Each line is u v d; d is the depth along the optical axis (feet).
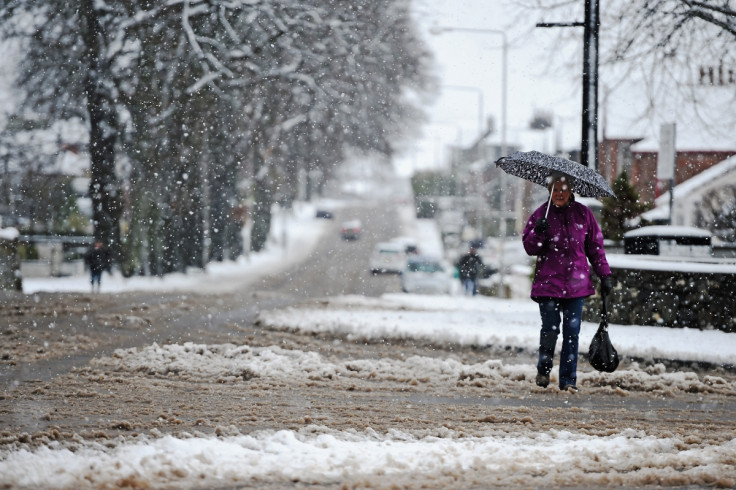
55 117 287.89
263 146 378.73
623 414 64.95
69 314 151.33
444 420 60.64
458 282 418.31
